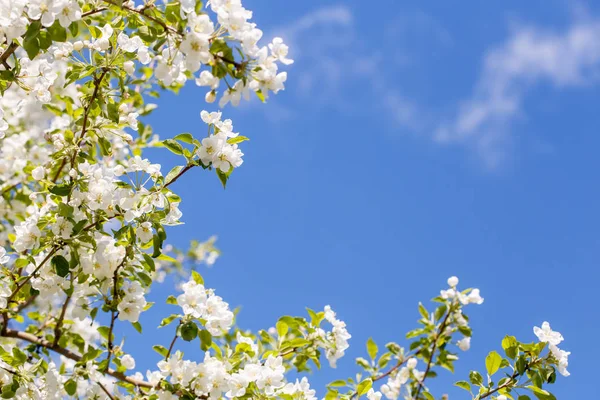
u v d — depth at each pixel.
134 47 3.47
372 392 4.21
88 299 3.83
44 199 5.21
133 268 3.65
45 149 5.70
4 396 3.69
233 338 5.47
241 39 2.88
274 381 3.66
